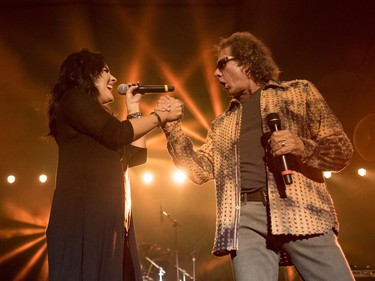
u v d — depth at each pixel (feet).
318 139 5.60
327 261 5.22
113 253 5.11
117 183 5.46
